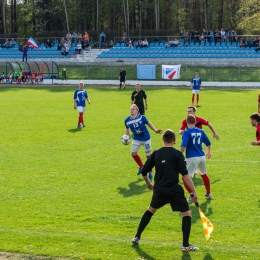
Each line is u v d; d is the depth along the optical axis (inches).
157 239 434.3
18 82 2332.7
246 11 3351.4
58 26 3868.1
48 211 516.4
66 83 2345.0
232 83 2142.0
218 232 450.3
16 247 413.4
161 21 3949.3
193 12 3848.4
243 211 510.9
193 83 1421.0
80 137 956.0
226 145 857.5
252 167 700.7
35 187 609.6
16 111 1337.4
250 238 433.7
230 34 2819.9
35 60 2778.1
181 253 398.6
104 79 2381.9
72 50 2834.6
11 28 3870.6
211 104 1465.3
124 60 2652.6
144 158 768.9
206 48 2605.8
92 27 4106.8
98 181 636.7
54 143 896.3
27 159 765.9
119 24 4205.2
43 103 1519.4
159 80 2279.8
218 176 654.5
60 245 417.7
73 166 717.9
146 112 1290.6
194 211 514.0
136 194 578.2
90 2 3823.8
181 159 409.4
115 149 837.8
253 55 2480.3
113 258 389.1
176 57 2586.1
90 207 529.0
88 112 1306.6
